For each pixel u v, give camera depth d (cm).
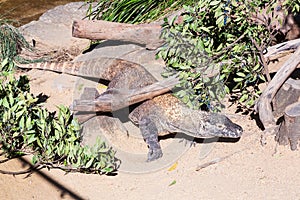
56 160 808
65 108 803
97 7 1002
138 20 945
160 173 796
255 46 817
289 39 895
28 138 795
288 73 800
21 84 852
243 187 773
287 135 799
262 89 863
